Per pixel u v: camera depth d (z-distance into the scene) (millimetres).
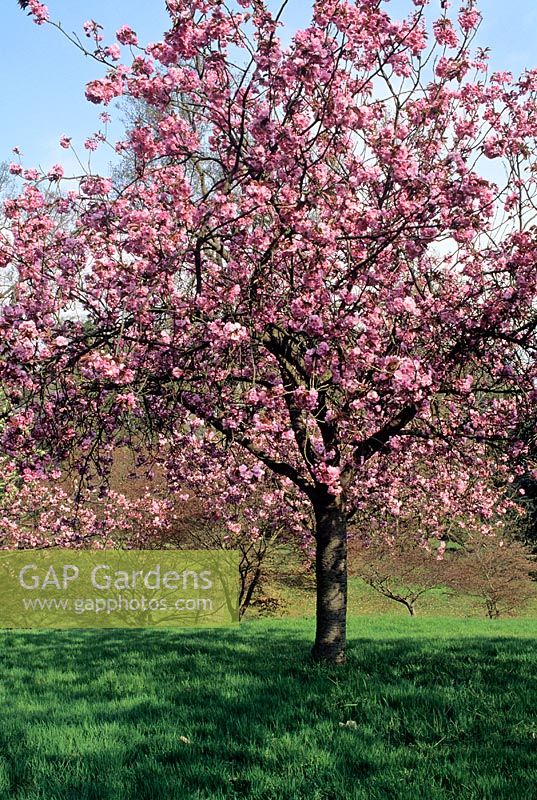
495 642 11945
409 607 23000
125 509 18109
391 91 8133
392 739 5852
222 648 11172
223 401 7926
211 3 6773
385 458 11227
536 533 23359
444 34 8133
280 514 16328
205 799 4699
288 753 5453
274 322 7527
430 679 7848
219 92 6961
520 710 6500
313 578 21328
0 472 15055
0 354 6832
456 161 6934
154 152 7184
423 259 8641
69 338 7156
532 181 8273
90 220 6879
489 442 9094
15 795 4910
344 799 4664
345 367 7098
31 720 6703
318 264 7012
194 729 6141
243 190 6836
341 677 8070
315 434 8344
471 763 5195
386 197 8172
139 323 7113
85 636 14578
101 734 6109
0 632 16125
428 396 7645
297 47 6281
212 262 8562
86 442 8719
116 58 6465
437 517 15586
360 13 6812
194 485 15383
